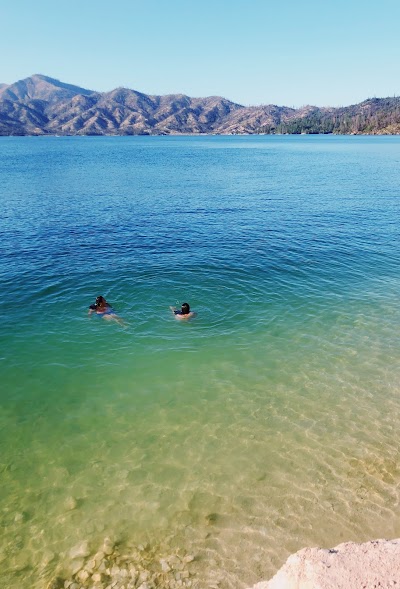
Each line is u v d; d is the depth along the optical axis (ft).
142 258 86.33
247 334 57.52
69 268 79.77
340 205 142.92
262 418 40.96
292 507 30.91
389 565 21.16
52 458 35.78
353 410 42.06
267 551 27.66
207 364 50.37
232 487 32.83
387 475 33.71
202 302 67.05
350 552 22.40
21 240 97.04
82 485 33.09
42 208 132.77
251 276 77.92
